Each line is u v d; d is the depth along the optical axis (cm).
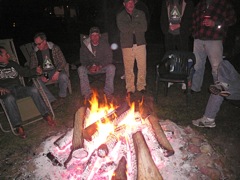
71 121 404
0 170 301
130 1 426
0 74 396
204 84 528
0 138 370
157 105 443
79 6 1694
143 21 445
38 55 462
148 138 299
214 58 430
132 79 482
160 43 940
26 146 348
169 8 472
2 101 360
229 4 407
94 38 449
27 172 284
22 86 402
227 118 397
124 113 321
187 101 437
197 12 431
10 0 1401
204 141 324
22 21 1483
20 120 362
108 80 467
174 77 436
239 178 278
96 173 264
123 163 263
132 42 452
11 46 454
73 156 275
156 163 277
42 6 1562
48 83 461
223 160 303
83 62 483
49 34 1391
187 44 490
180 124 383
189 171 272
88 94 470
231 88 327
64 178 268
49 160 291
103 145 271
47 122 407
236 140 345
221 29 413
